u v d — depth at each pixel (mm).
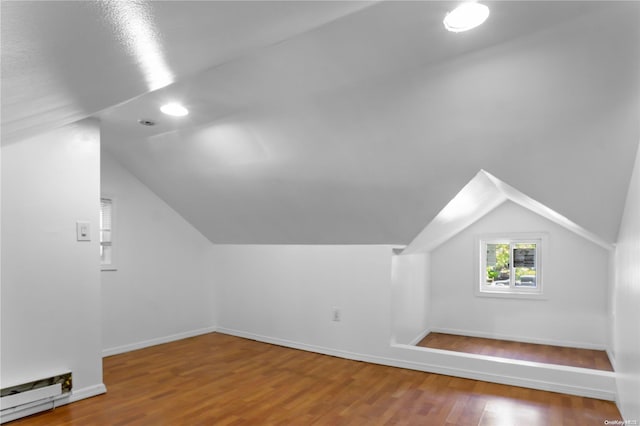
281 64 2014
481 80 1989
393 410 2602
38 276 2631
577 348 4242
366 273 3758
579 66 1765
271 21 1065
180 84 2268
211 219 4453
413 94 2189
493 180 2947
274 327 4383
